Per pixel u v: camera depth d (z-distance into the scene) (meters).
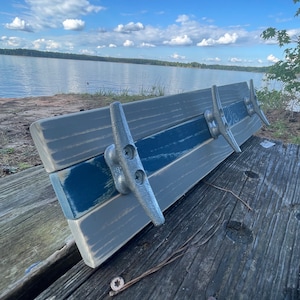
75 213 0.75
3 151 2.56
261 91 5.39
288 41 4.66
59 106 5.23
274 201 1.37
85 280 0.78
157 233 1.03
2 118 3.94
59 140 0.73
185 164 1.36
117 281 0.79
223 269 0.88
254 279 0.85
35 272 0.82
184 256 0.92
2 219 1.12
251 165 1.83
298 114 4.89
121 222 0.89
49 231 1.04
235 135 2.16
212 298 0.76
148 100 1.20
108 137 0.89
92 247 0.77
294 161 1.96
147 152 1.10
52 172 0.72
